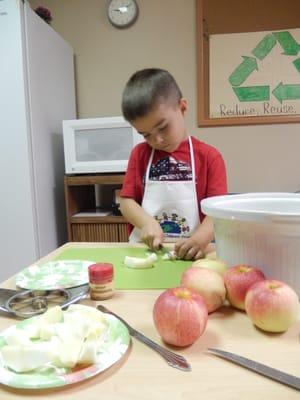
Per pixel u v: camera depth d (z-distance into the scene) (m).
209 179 1.01
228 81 1.78
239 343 0.40
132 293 0.57
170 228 1.02
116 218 1.58
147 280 0.62
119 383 0.34
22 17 1.40
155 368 0.36
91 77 1.93
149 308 0.51
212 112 1.81
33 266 0.71
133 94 0.86
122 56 1.88
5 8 1.38
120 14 1.83
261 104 1.77
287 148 1.79
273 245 0.50
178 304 0.39
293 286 0.51
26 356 0.35
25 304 0.53
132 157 1.10
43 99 1.57
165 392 0.32
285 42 1.71
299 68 1.72
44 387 0.33
